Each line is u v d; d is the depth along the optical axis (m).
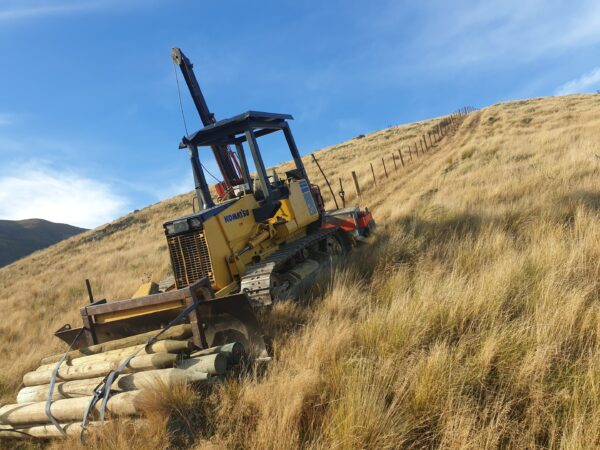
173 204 42.94
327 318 5.14
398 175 22.12
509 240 6.68
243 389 4.10
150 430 3.78
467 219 8.69
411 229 8.71
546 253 5.48
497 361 3.74
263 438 3.33
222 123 6.84
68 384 4.71
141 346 4.88
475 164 17.41
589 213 6.73
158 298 5.15
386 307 5.19
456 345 4.20
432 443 3.10
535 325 4.00
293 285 6.59
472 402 3.31
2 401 5.98
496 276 5.00
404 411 3.34
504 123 35.56
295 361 4.44
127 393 4.19
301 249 7.50
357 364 3.98
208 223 5.99
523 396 3.35
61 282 17.83
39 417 4.45
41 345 8.58
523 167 13.38
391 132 60.53
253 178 8.21
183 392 4.09
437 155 26.73
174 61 8.24
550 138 18.94
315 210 8.80
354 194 19.66
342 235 9.46
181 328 5.01
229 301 4.84
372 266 7.26
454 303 4.66
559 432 2.96
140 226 34.94
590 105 38.44
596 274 4.89
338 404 3.59
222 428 3.71
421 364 3.75
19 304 14.84
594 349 3.63
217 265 5.98
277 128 7.96
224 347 4.61
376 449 3.04
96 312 5.57
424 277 5.80
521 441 2.91
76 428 4.21
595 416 2.85
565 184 9.39
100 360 4.83
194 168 7.11
